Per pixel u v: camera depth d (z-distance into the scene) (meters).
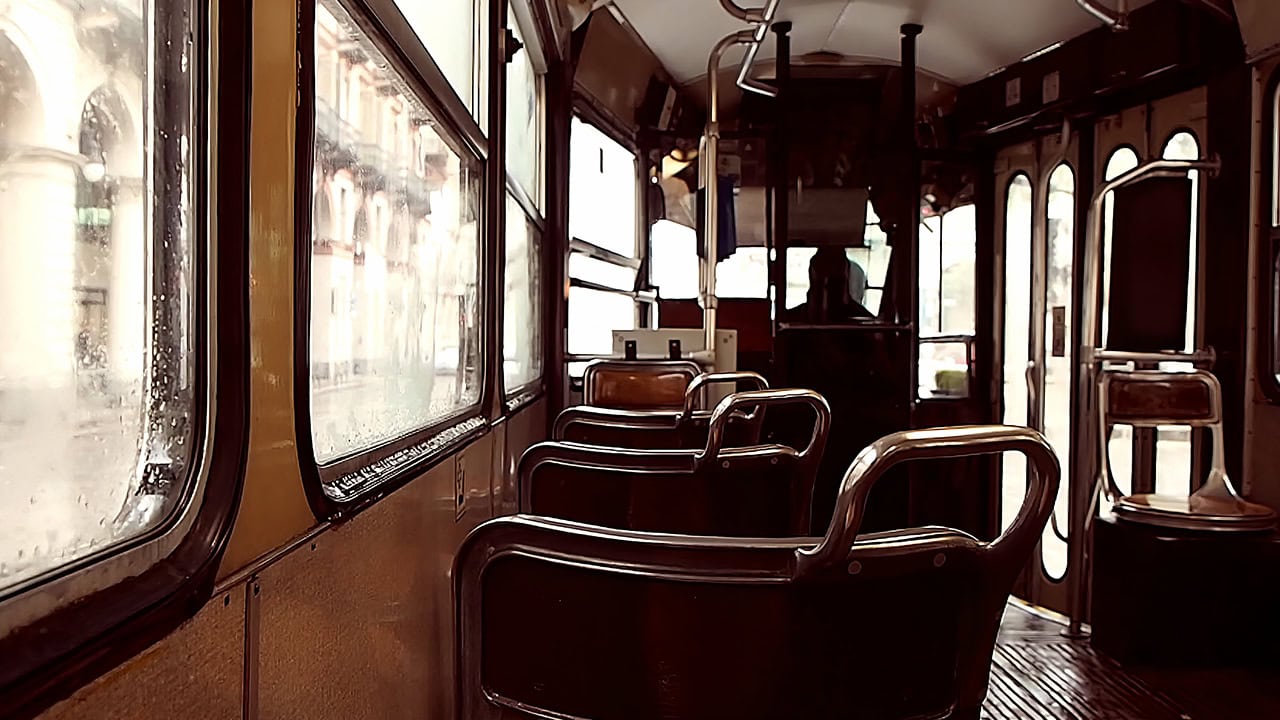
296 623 0.90
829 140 5.06
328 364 1.15
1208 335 3.88
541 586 1.03
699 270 5.03
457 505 1.82
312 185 0.96
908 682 0.98
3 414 0.55
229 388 0.75
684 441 2.20
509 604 1.05
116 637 0.56
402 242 1.54
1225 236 3.79
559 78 3.89
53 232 0.59
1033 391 4.97
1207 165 3.70
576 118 4.11
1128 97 4.33
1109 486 3.47
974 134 5.11
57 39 0.60
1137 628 3.15
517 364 3.26
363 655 1.13
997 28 4.55
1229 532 3.12
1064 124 4.68
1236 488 3.75
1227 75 3.77
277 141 0.87
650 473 1.70
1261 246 3.68
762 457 1.66
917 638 0.97
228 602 0.74
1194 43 3.87
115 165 0.66
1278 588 3.12
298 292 0.92
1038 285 4.94
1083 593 3.56
